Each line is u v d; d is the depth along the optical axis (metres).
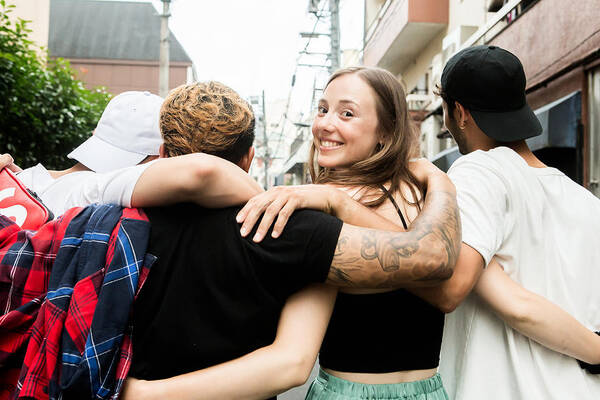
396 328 1.43
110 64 43.91
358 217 1.31
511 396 1.56
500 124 1.69
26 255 1.25
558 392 1.51
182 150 1.41
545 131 6.36
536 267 1.60
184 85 1.49
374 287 1.19
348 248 1.17
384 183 1.57
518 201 1.58
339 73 1.62
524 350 1.55
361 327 1.42
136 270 1.18
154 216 1.27
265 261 1.18
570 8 6.54
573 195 1.68
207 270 1.21
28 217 1.38
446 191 1.41
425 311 1.47
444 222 1.27
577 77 6.51
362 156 1.59
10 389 1.22
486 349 1.59
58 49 44.09
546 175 1.68
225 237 1.22
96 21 46.25
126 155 2.04
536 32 7.41
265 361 1.16
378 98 1.57
